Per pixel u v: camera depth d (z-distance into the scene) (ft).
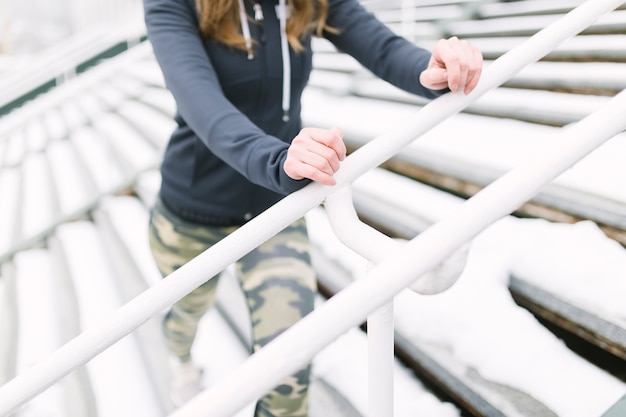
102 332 2.72
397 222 7.04
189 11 3.84
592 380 4.35
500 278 5.43
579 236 5.38
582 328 4.65
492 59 10.57
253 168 3.05
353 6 4.32
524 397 4.33
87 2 30.94
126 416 6.22
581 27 3.25
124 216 11.04
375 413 2.73
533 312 5.15
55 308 8.61
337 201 2.95
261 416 3.98
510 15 12.54
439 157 7.45
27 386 2.64
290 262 4.22
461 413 4.85
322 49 16.87
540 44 3.23
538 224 5.87
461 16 13.47
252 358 2.23
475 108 8.84
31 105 22.34
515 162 6.59
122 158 13.42
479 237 5.99
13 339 7.92
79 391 6.65
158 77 19.72
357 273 6.61
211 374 6.49
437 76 3.18
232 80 4.10
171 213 4.55
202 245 4.61
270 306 4.01
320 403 5.42
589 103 7.38
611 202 5.31
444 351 4.97
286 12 4.13
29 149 18.39
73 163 14.94
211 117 3.29
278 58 4.15
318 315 2.25
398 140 3.07
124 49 26.84
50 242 11.12
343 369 5.79
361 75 12.42
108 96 21.62
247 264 4.24
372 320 2.61
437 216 6.73
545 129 7.50
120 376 6.90
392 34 4.14
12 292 9.36
